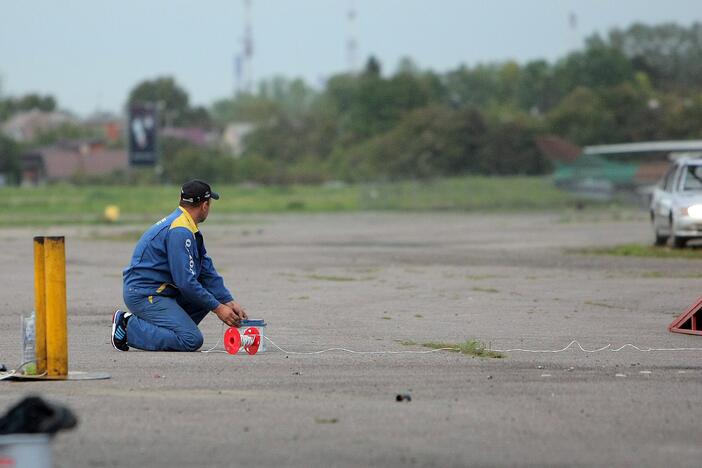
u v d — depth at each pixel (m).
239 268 52.25
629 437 16.41
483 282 44.47
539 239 75.31
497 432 16.67
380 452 15.38
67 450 15.43
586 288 41.78
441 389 20.38
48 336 21.48
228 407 18.45
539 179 161.00
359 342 27.50
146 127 189.62
